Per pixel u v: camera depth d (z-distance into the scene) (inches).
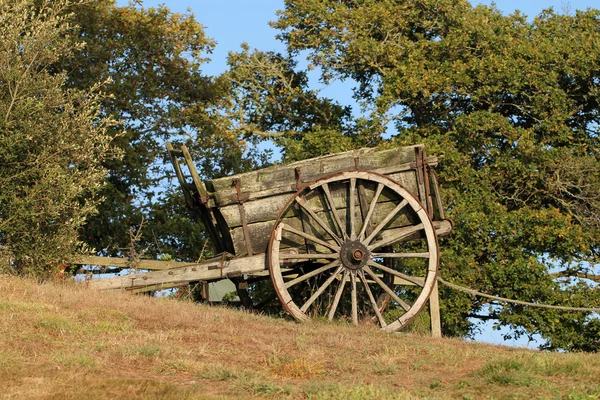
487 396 430.3
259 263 692.1
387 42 1209.4
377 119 1102.4
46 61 831.7
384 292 781.3
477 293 806.5
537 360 499.5
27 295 611.8
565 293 974.4
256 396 427.8
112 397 400.2
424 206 698.2
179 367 471.8
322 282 761.0
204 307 679.7
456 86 1102.4
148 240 1079.0
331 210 702.5
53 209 740.7
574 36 1170.0
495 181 1067.9
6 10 815.7
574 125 1147.3
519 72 1079.6
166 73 1181.1
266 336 573.6
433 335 726.5
